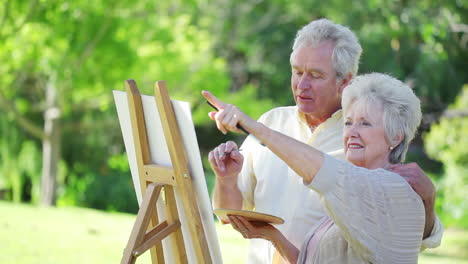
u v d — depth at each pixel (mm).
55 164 17266
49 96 17156
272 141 2908
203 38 17344
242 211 3217
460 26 17156
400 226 2949
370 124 3107
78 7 13383
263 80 26672
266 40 25172
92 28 13914
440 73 21219
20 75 16656
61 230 10195
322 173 2873
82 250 8570
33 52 13898
